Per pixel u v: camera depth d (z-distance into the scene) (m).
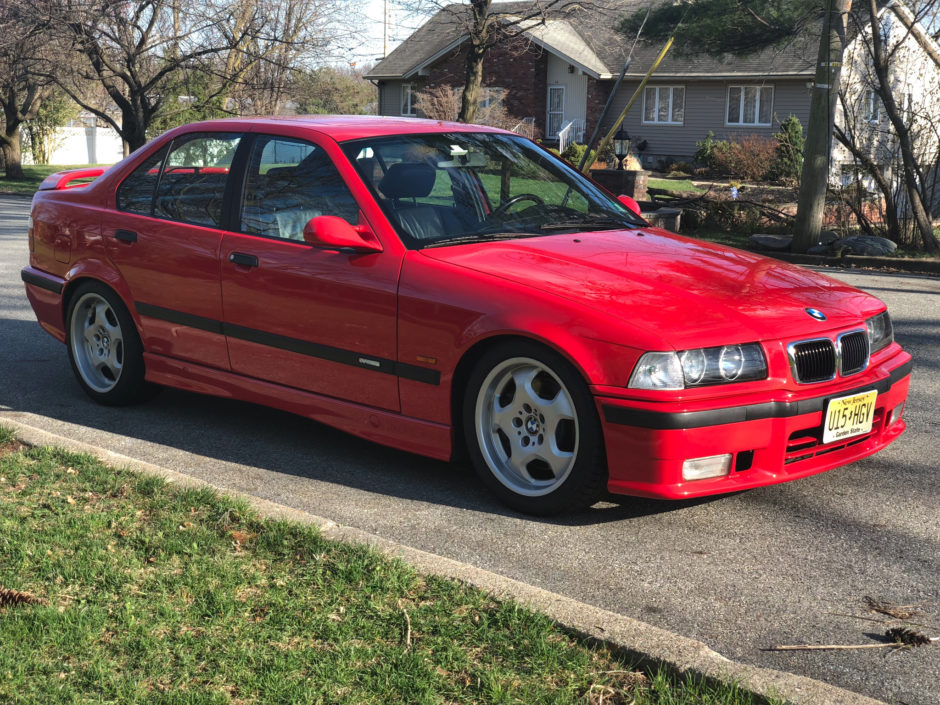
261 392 5.04
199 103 31.88
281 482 4.64
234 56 29.61
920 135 13.96
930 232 13.77
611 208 5.36
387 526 4.09
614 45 35.97
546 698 2.67
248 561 3.50
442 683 2.74
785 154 20.30
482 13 22.11
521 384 4.13
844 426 4.13
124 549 3.60
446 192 4.84
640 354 3.76
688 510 4.25
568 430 4.07
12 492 4.18
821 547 3.87
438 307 4.26
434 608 3.13
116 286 5.66
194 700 2.64
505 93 35.50
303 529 3.69
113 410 5.90
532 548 3.86
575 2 22.55
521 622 3.04
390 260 4.48
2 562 3.49
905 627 3.21
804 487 4.53
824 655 3.05
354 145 4.91
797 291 4.32
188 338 5.37
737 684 2.67
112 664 2.83
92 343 6.02
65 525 3.81
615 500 4.37
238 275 5.02
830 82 13.07
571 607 3.10
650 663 2.82
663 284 4.18
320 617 3.09
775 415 3.91
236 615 3.11
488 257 4.39
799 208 13.52
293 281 4.78
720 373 3.81
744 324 3.93
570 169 5.64
